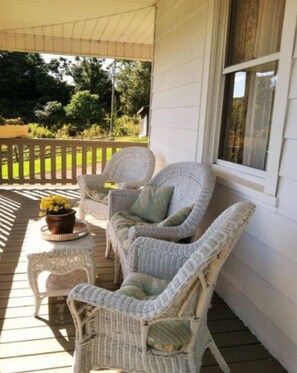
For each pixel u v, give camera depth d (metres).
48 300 2.41
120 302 1.33
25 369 1.77
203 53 2.90
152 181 3.06
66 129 16.67
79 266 2.25
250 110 2.47
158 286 1.73
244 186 2.23
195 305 1.36
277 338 1.91
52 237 2.30
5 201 5.20
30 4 4.43
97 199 3.53
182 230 2.20
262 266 2.05
